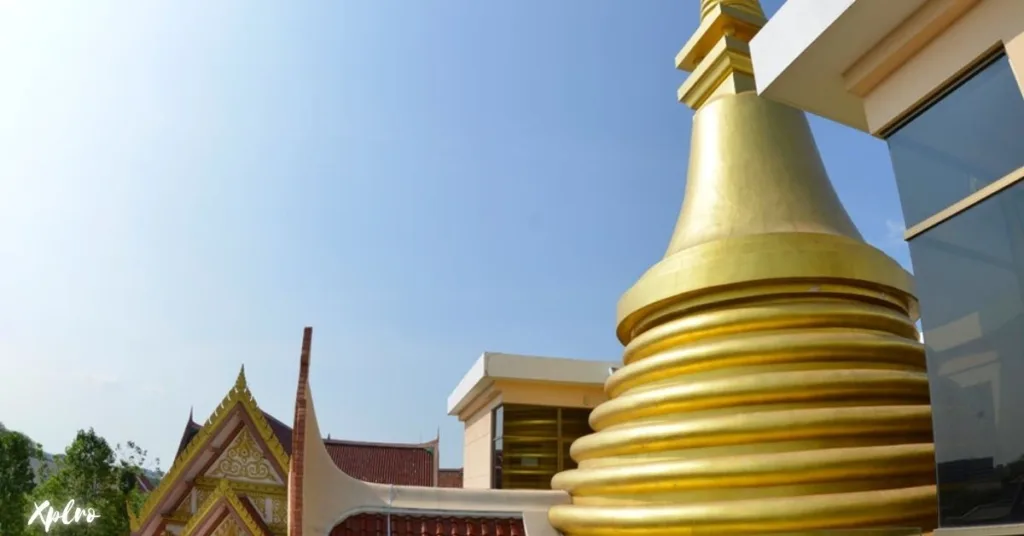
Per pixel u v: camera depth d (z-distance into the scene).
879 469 6.47
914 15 5.19
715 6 10.50
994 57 4.77
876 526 6.18
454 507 8.98
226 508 15.16
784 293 7.86
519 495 9.23
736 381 7.25
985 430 4.53
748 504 6.41
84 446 37.84
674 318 8.57
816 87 6.06
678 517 6.64
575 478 8.25
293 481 7.56
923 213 5.18
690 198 9.78
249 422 16.83
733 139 9.62
